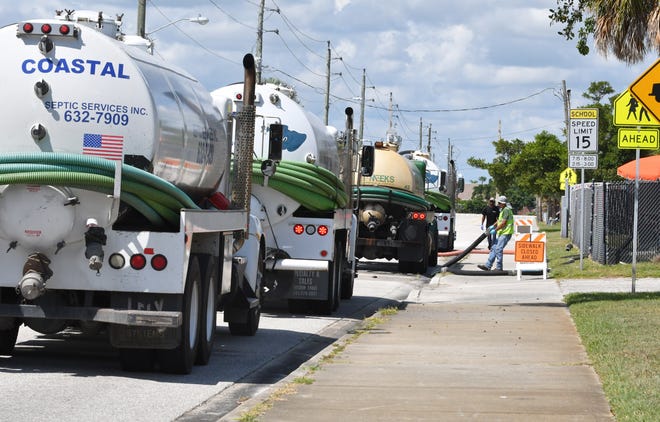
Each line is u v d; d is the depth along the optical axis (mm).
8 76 20703
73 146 20781
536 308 38312
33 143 20672
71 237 20578
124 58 21125
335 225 36969
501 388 20453
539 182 149625
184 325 21562
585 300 38438
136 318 20594
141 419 17156
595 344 25891
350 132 41375
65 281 20812
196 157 23891
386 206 59156
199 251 23578
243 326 29672
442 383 21062
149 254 20781
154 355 22078
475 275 57406
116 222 21531
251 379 22078
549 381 21344
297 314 36875
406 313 37156
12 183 20047
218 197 26609
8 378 20672
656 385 19359
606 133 111125
